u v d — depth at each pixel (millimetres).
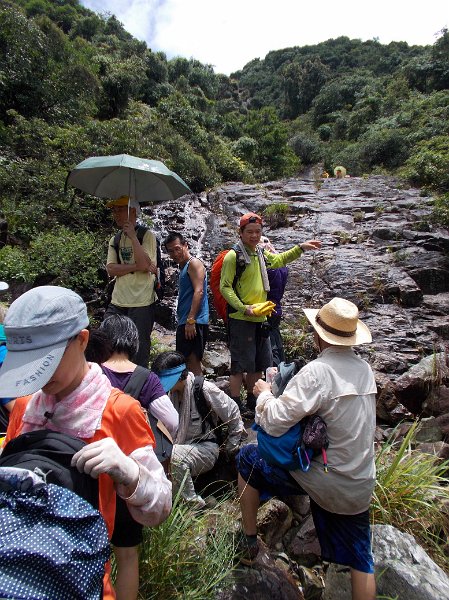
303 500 2559
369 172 22891
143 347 3293
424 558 2037
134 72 21844
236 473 2822
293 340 4992
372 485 1790
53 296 1053
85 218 8391
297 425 1805
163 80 35969
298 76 62469
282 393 2016
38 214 7770
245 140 25703
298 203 9820
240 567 2025
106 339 1931
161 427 1961
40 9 40906
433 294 6355
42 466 970
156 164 3447
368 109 35500
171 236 3562
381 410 3680
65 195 8367
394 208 9211
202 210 10289
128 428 1148
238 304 3178
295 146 37219
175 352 2627
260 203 10172
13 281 5992
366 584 1780
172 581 1799
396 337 4969
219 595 1861
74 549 864
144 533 1790
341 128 40812
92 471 985
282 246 7699
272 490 2027
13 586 789
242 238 3297
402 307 5762
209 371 4445
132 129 11930
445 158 11719
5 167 8719
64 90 14578
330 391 1745
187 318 3467
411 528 2318
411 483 2424
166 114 19812
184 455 2490
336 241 7707
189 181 14133
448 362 4078
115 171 3674
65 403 1110
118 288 3293
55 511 885
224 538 2014
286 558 2270
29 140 10469
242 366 3326
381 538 2102
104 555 922
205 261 7613
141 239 3275
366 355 4598
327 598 2061
